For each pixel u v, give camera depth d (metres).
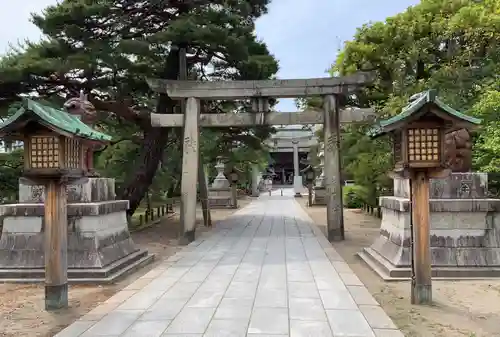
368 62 16.72
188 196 14.30
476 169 12.72
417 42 15.63
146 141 17.28
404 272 8.34
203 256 11.28
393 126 6.80
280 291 7.65
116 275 8.84
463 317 6.22
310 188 29.95
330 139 14.16
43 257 8.96
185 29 14.25
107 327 5.90
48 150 6.77
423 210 6.90
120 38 15.72
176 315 6.39
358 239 14.24
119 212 10.45
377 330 5.68
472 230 8.61
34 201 9.35
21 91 14.67
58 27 14.52
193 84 14.36
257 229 17.03
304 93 14.22
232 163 30.12
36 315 6.63
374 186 18.45
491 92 11.27
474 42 14.62
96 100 15.84
